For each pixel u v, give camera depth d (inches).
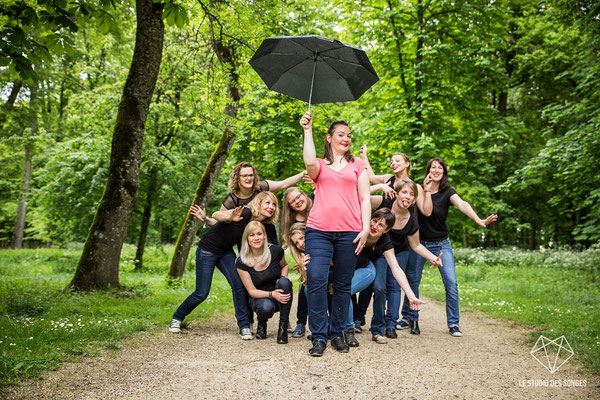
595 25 410.0
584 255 490.6
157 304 233.9
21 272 535.8
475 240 905.5
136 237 864.9
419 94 488.4
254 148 519.8
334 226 141.9
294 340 164.2
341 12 520.7
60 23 166.7
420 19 499.2
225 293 302.8
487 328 197.8
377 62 520.1
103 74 694.5
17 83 529.3
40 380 106.2
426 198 184.9
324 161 146.7
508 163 703.1
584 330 177.8
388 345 156.9
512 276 430.3
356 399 102.1
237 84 335.6
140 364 126.2
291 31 455.5
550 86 669.9
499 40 506.0
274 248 168.4
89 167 545.6
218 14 297.6
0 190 1011.9
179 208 616.1
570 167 421.1
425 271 483.5
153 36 283.1
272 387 109.3
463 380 117.8
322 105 403.2
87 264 267.1
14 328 151.6
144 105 283.3
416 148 491.2
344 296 146.3
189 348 147.9
